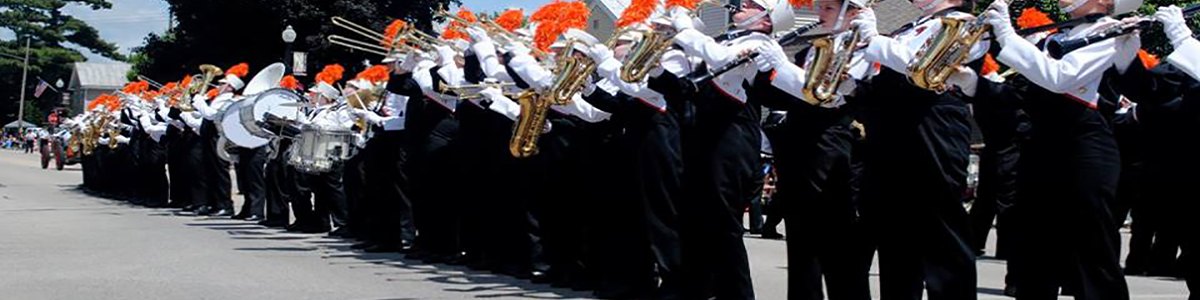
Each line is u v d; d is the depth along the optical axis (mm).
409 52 20516
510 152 19125
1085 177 11891
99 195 41250
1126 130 19938
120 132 38281
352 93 24047
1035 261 12430
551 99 16250
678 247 15625
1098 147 11938
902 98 11945
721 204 14062
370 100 23859
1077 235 12070
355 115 24141
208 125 31844
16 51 162750
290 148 26969
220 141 30906
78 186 47438
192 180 32969
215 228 27969
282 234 26656
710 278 14656
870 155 12336
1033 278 12469
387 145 22844
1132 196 20875
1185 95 12867
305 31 72625
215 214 32062
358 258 21922
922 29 12125
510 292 17625
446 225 21109
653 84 14359
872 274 20172
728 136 14008
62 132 63625
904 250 12148
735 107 14008
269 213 28406
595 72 16156
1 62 162125
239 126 29531
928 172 11852
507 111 18484
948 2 12305
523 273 19234
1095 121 11953
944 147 11836
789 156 13484
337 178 26375
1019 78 13297
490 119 19422
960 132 11953
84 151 43312
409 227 23031
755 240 28797
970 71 11805
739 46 13680
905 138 11930
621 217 16438
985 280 20000
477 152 19672
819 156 13203
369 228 23188
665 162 15516
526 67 17109
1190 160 12914
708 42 13750
